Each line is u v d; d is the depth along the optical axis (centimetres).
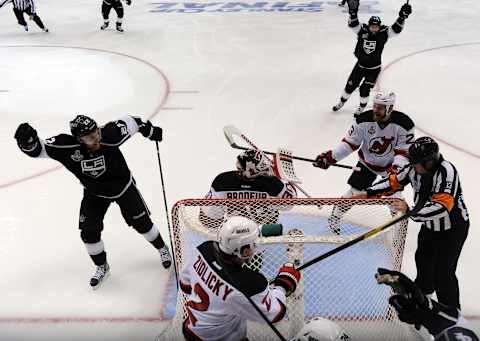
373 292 500
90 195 565
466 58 1476
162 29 1847
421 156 444
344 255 548
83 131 483
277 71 1384
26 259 648
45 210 761
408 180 519
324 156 667
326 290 503
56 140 515
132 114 1127
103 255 588
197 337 370
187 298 392
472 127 1030
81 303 565
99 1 2338
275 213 483
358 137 646
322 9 2083
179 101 1193
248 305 335
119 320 539
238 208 471
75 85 1322
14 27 1927
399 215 480
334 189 801
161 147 959
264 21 1919
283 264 433
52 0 2367
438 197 454
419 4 2158
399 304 337
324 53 1528
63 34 1812
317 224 575
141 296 573
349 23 1021
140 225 584
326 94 1223
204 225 486
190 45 1641
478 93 1215
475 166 870
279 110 1129
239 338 382
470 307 539
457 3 2180
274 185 520
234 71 1391
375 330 455
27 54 1591
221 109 1138
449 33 1736
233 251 326
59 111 1162
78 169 525
